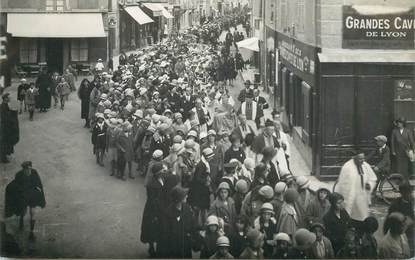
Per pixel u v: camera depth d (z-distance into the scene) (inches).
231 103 560.7
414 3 472.7
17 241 441.1
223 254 339.6
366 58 474.9
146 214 376.2
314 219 359.3
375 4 474.0
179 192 365.1
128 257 422.0
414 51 474.6
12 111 563.2
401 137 472.4
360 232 397.1
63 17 946.1
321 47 478.0
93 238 441.4
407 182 462.9
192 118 528.4
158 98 628.1
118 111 598.5
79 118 723.4
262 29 857.5
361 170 415.5
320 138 484.1
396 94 478.0
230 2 1534.2
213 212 356.8
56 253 438.0
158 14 1545.3
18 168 542.9
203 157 408.8
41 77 748.0
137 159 530.3
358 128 481.1
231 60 849.5
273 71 741.3
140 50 1384.1
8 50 875.4
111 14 1061.8
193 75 821.2
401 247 390.9
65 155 568.4
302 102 542.9
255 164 427.5
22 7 900.0
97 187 498.0
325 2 474.0
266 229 346.6
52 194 499.5
